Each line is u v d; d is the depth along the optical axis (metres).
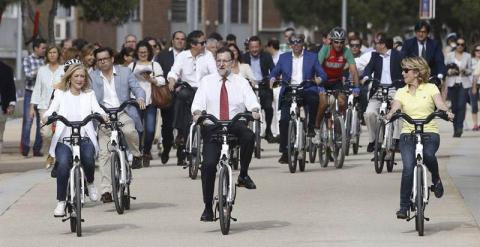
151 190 29.70
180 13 127.00
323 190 29.42
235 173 33.09
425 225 23.67
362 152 40.62
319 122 34.84
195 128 32.12
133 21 122.75
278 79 35.25
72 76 24.61
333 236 22.38
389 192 29.02
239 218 24.81
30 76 40.03
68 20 112.62
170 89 35.59
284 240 21.97
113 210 26.31
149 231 23.25
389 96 36.41
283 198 27.91
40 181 31.69
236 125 23.91
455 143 44.75
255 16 133.25
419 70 23.72
